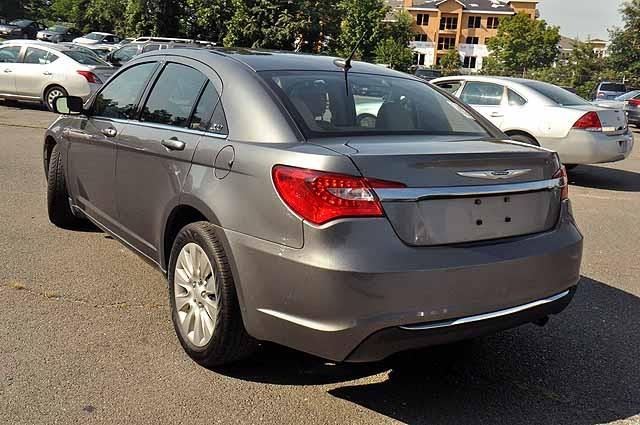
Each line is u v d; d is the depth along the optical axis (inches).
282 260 110.8
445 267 108.7
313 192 107.7
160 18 1510.8
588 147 353.4
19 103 634.8
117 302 163.5
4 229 218.8
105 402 117.5
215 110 137.3
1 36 1716.3
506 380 134.8
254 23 1437.0
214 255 123.3
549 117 359.9
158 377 127.3
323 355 109.4
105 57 787.4
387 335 106.4
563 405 125.6
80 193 196.1
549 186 127.6
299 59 154.3
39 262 188.9
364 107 138.4
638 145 642.8
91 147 182.7
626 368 142.2
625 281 202.5
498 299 115.0
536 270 120.1
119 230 171.5
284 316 112.1
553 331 161.0
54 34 1692.9
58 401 116.8
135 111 166.6
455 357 144.5
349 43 1721.2
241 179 120.2
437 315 108.6
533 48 2512.3
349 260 104.9
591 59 1881.2
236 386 126.1
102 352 136.2
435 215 111.3
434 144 122.6
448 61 2699.3
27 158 350.6
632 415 123.0
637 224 284.2
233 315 122.6
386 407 122.0
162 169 144.3
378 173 107.9
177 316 138.6
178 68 157.9
